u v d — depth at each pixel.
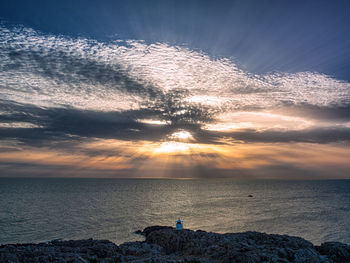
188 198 163.75
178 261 24.06
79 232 65.06
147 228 65.94
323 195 189.12
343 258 26.64
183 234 35.41
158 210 106.75
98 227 71.12
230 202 139.75
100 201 142.00
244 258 23.39
